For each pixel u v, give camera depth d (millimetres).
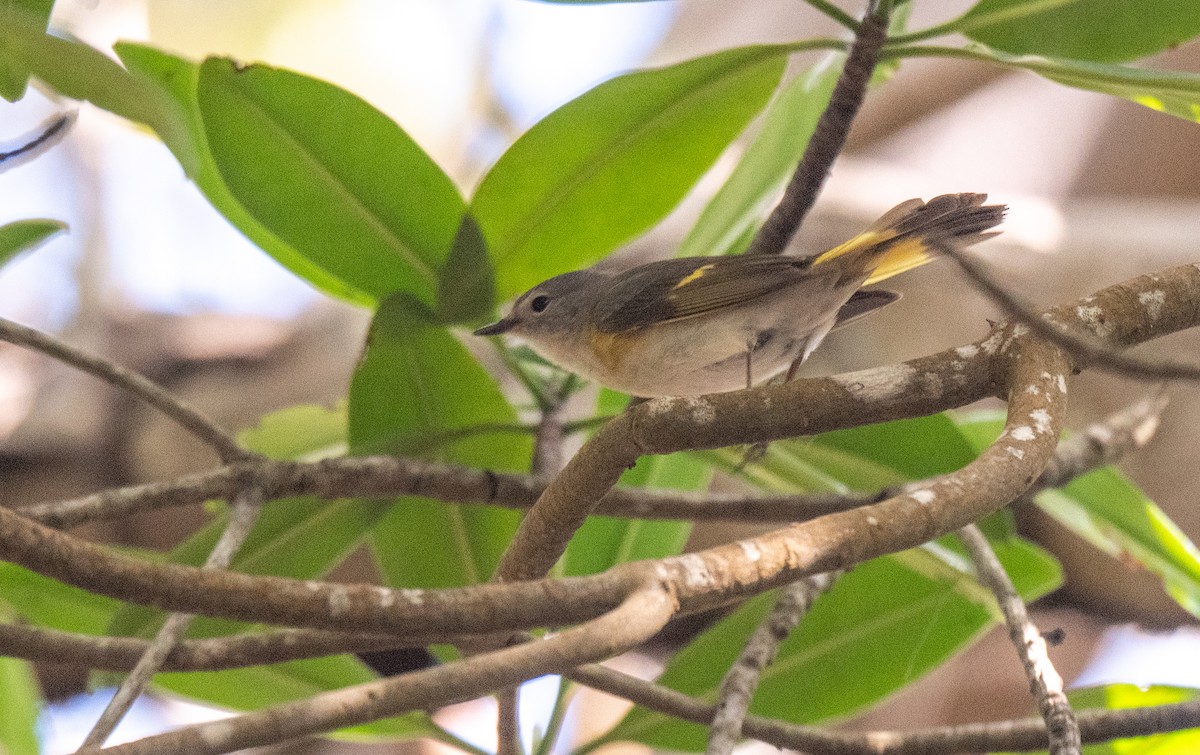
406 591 4500
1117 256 4832
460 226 4613
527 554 4547
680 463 4672
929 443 4637
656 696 4590
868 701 4641
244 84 4594
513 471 4645
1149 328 4539
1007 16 4602
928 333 4836
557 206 4625
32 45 4523
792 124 4656
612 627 4488
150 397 4598
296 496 4602
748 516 4629
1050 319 4535
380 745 4773
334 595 4496
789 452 4645
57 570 4492
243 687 4633
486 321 4633
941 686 4812
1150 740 4621
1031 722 4586
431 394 4629
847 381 4527
